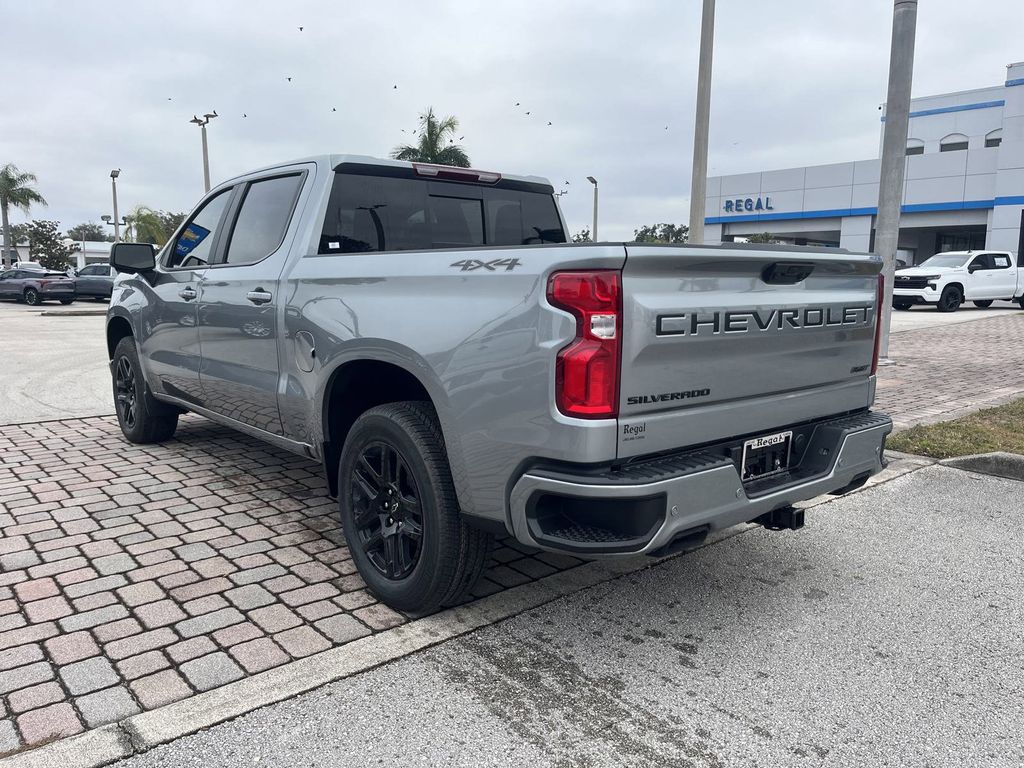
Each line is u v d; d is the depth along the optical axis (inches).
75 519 174.9
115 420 286.2
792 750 96.5
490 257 110.8
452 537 120.7
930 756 95.7
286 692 106.7
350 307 134.3
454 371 113.3
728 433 116.8
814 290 130.1
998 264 864.3
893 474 219.0
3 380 382.3
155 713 101.3
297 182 165.5
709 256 107.1
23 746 94.2
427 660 116.6
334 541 163.0
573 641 123.3
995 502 195.6
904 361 445.7
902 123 405.7
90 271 1215.6
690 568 153.3
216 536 165.0
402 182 169.0
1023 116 1139.3
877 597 140.9
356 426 135.0
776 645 123.1
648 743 97.5
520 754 95.0
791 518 128.5
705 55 423.2
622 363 100.6
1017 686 111.9
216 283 179.2
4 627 124.1
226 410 184.7
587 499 100.8
